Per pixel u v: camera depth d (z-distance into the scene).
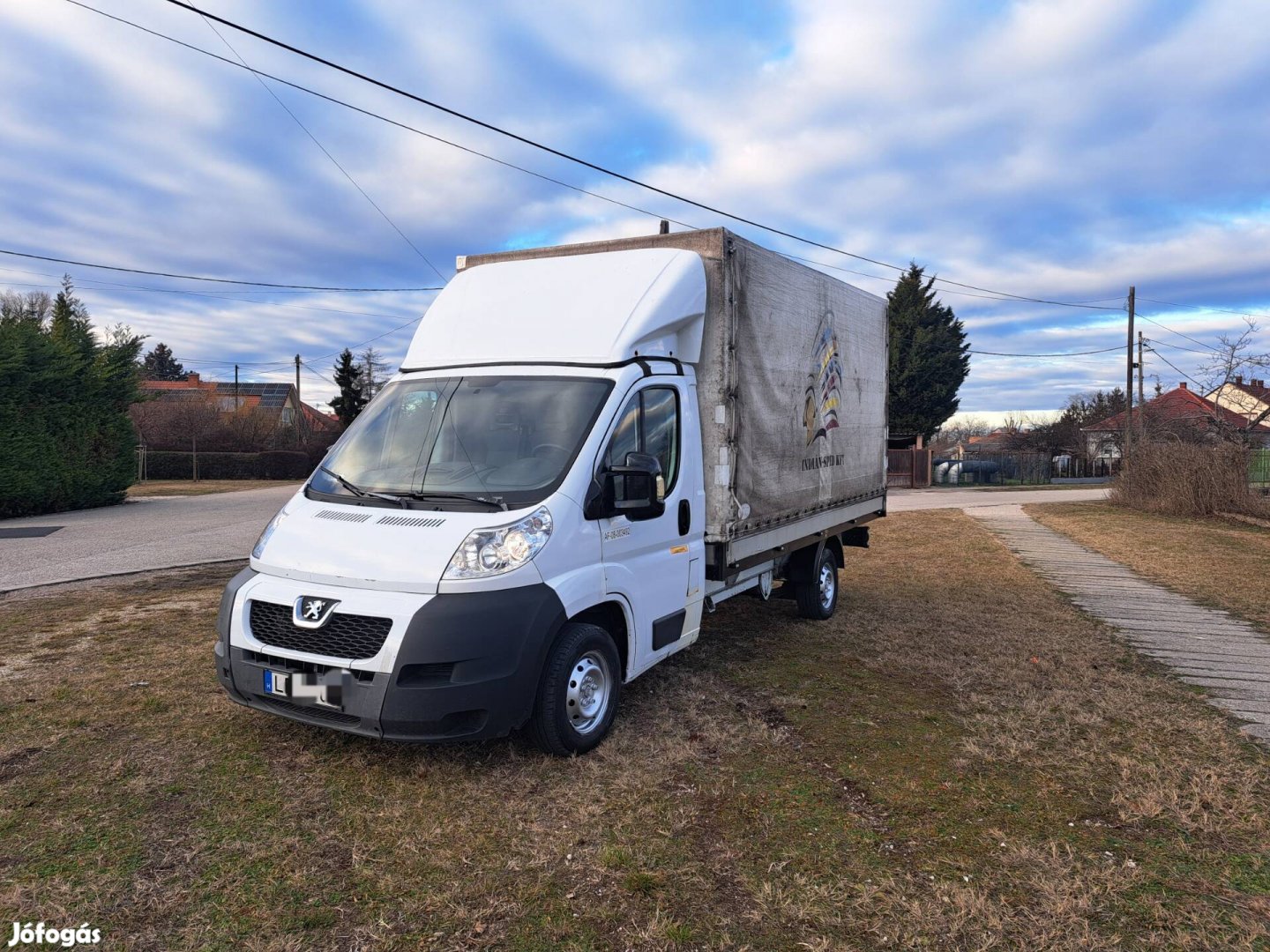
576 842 3.48
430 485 4.33
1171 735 4.94
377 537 3.99
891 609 8.55
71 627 6.99
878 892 3.16
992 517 19.83
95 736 4.47
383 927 2.86
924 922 2.97
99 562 10.66
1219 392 26.69
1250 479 19.22
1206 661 6.70
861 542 8.70
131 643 6.45
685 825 3.66
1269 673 6.37
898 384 41.06
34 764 4.10
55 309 25.06
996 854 3.49
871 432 8.92
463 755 4.30
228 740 4.44
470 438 4.52
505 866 3.28
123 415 20.75
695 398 5.43
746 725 4.91
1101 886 3.24
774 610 8.35
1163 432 23.97
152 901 2.96
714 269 5.50
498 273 5.50
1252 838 3.67
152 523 15.79
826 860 3.40
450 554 3.82
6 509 16.91
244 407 43.50
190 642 6.48
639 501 4.34
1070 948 2.84
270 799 3.79
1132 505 21.77
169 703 5.00
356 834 3.49
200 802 3.74
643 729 4.79
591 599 4.25
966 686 5.86
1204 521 18.38
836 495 7.82
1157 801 3.96
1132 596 9.61
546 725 4.12
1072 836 3.67
